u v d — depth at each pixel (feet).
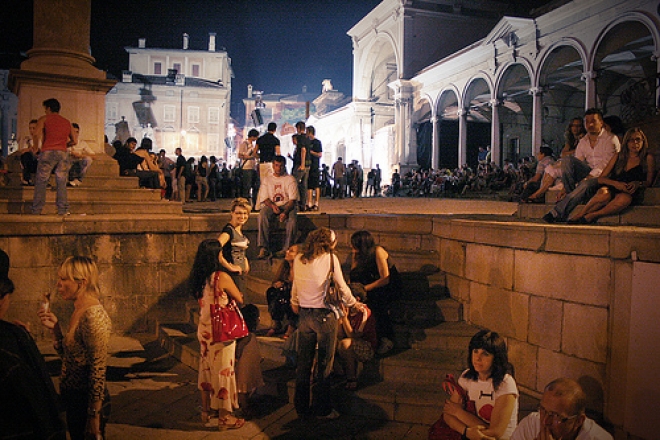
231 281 15.39
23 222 22.81
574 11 72.69
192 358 20.40
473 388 12.39
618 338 13.93
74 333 11.25
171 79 179.52
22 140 30.68
